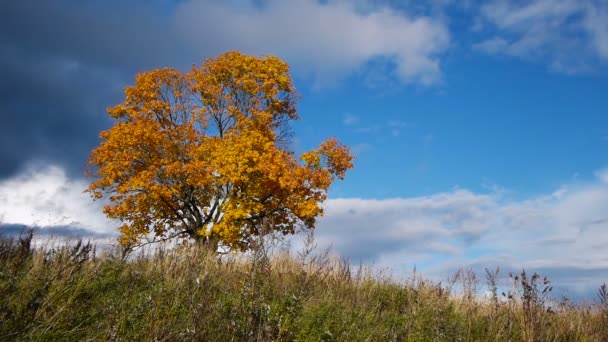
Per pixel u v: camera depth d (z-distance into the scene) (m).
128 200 21.77
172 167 21.67
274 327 6.16
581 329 10.84
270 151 22.05
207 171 21.97
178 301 7.17
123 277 8.69
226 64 24.27
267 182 21.94
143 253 10.50
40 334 5.49
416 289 12.16
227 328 6.12
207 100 24.20
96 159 22.27
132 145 22.09
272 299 7.58
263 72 24.50
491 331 9.48
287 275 9.55
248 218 22.33
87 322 6.38
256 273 6.82
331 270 12.10
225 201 22.97
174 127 24.06
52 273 7.19
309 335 6.93
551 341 9.77
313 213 21.41
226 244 21.42
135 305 6.91
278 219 22.16
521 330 9.48
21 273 6.94
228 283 9.05
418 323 8.90
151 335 5.86
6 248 7.81
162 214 22.80
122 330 6.04
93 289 7.48
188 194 23.31
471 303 11.19
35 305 5.88
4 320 5.44
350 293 11.13
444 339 8.49
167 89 24.39
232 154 21.67
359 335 7.77
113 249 10.01
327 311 8.06
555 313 11.10
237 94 24.67
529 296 9.54
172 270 9.46
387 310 10.55
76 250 7.91
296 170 21.47
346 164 22.50
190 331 5.70
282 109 25.58
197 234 22.16
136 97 23.53
